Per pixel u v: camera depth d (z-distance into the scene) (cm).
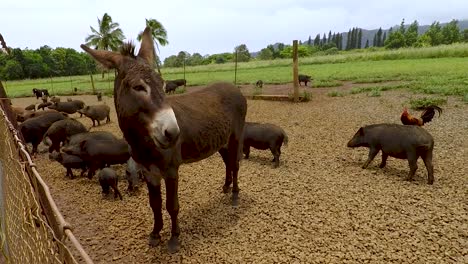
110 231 512
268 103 1764
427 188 598
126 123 359
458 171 669
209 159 849
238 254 431
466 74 2220
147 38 391
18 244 280
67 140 887
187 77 3981
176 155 416
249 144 775
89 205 610
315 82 2520
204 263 418
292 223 501
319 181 660
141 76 331
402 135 637
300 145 930
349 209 534
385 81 2327
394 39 11200
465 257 401
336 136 1005
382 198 566
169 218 541
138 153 398
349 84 2358
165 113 327
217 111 498
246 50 10656
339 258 411
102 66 359
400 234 456
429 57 4369
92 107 1340
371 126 708
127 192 665
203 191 641
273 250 436
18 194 286
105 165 724
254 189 638
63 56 9350
